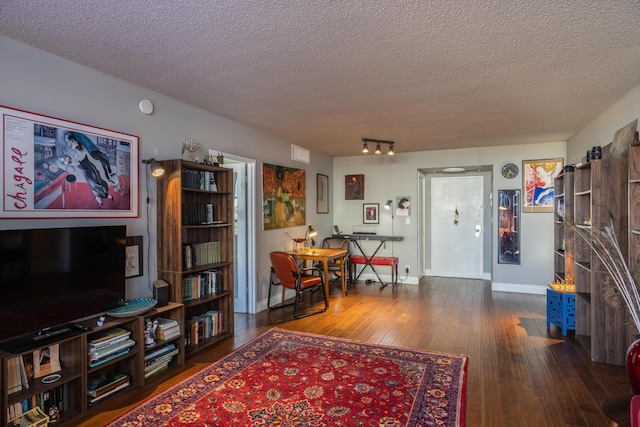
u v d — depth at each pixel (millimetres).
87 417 2275
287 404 2398
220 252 3781
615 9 1881
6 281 2045
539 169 5625
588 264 3561
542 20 2000
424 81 2959
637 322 2271
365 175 6895
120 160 2932
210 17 1983
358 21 2021
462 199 7078
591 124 4223
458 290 5910
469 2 1825
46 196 2430
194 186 3387
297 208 5758
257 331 3914
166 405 2404
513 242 5773
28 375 2166
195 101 3521
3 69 2215
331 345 3453
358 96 3354
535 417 2250
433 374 2820
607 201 2994
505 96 3332
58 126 2498
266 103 3590
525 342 3514
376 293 5715
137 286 3070
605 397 2482
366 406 2365
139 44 2320
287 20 2012
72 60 2568
